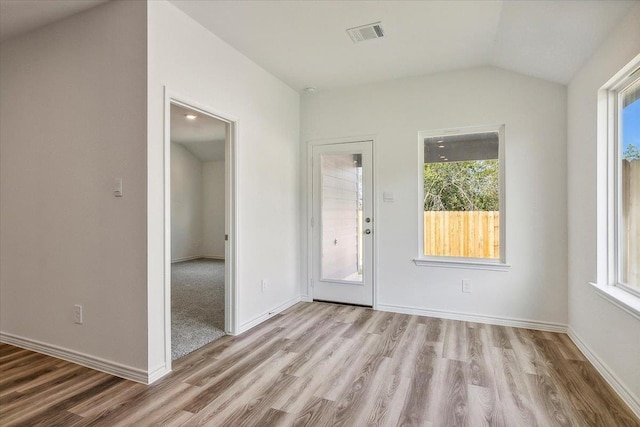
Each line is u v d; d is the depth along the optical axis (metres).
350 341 2.96
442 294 3.61
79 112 2.47
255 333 3.16
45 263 2.65
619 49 2.07
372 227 3.92
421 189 3.74
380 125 3.88
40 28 2.65
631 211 2.20
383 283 3.87
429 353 2.70
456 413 1.92
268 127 3.62
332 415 1.90
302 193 4.30
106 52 2.36
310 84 3.95
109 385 2.20
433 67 3.48
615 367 2.14
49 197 2.62
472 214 3.56
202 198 8.40
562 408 1.96
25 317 2.77
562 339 2.99
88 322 2.46
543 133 3.22
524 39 2.68
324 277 4.22
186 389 2.16
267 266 3.61
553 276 3.19
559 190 3.17
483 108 3.44
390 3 2.39
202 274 6.13
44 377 2.30
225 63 2.97
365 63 3.39
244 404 2.00
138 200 2.25
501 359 2.59
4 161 2.86
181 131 6.28
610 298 2.14
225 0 2.36
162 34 2.34
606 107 2.39
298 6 2.44
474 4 2.40
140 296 2.25
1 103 2.86
